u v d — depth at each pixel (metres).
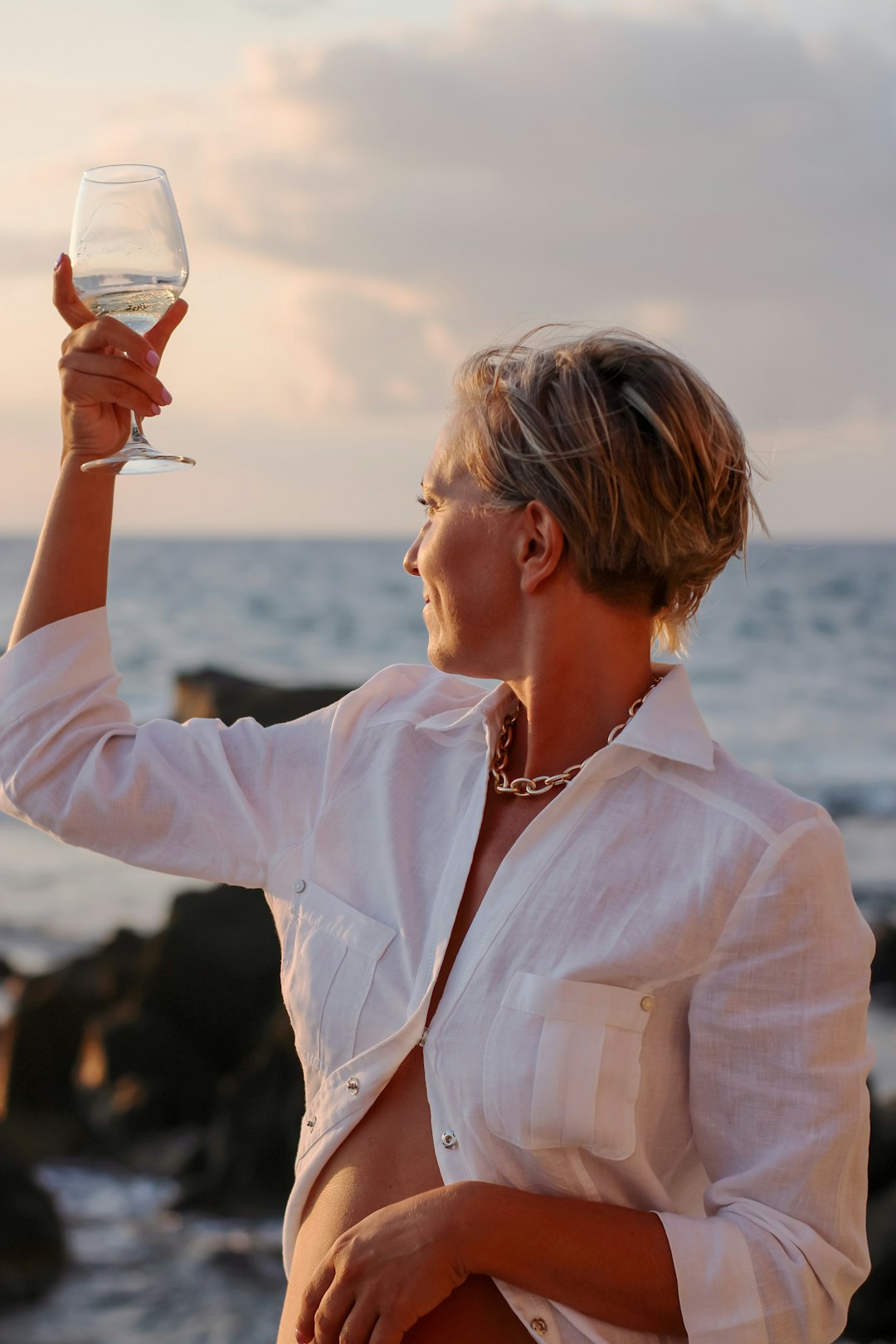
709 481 1.45
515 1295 1.36
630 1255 1.33
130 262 1.62
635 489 1.42
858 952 1.41
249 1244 7.30
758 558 1.61
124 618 46.94
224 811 1.64
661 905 1.40
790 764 23.97
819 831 1.41
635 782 1.46
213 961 9.46
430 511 1.57
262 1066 8.19
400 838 1.56
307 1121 1.55
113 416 1.64
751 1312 1.31
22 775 1.65
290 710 11.73
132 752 1.67
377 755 1.63
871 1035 10.15
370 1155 1.47
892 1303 6.08
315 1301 1.40
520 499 1.45
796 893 1.38
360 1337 1.34
